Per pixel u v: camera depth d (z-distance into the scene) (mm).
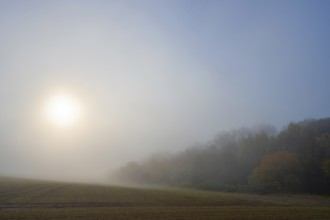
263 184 84125
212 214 36438
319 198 69062
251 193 83000
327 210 43594
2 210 34844
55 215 32250
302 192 81562
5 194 53438
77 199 49812
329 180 79625
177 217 33469
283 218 34656
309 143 100188
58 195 55500
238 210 41000
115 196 58156
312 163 86250
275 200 60906
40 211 34719
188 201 53219
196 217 33812
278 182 83562
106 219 30875
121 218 31750
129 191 74375
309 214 38500
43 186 80750
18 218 30188
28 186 77625
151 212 36812
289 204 52844
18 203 41750
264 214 37500
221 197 63781
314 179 83125
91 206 41719
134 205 44750
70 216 31938
